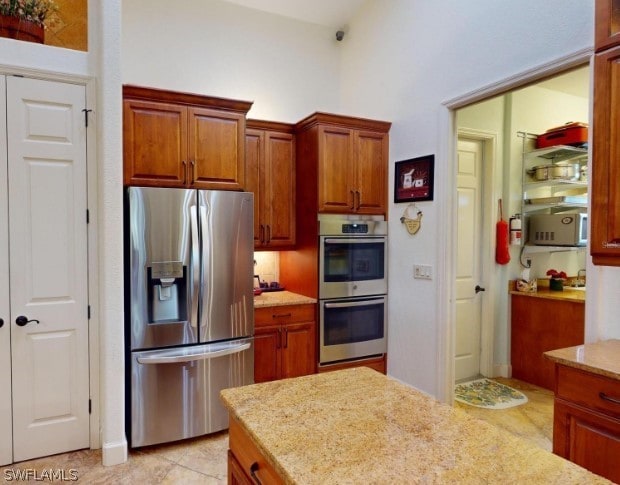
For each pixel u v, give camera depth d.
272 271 3.93
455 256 3.03
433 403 1.29
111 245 2.37
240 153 2.97
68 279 2.43
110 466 2.37
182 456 2.51
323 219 3.34
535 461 0.94
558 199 3.71
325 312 3.35
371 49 3.79
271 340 3.20
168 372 2.60
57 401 2.43
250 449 1.15
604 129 1.77
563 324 3.42
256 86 3.88
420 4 3.20
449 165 2.97
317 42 4.16
